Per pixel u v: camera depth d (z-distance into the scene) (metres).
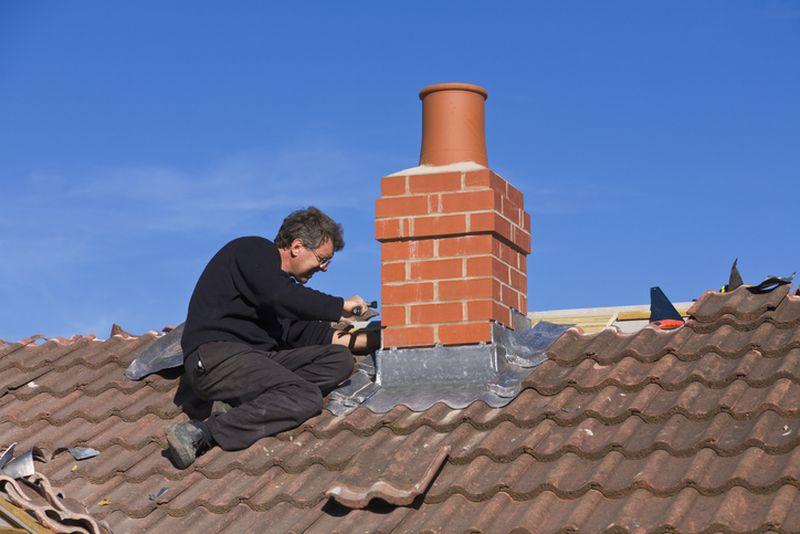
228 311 7.40
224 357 7.28
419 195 7.69
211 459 7.07
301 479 6.66
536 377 7.02
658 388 6.61
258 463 6.91
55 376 8.59
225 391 7.33
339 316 7.41
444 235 7.62
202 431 7.04
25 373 8.70
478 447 6.43
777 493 5.45
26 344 9.17
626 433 6.21
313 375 7.47
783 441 5.78
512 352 7.66
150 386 8.09
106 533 6.32
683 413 6.27
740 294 7.29
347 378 7.56
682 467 5.86
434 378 7.44
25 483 6.43
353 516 6.21
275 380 7.23
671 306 7.94
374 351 7.98
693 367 6.71
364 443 6.89
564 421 6.52
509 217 7.89
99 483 7.10
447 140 7.93
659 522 5.43
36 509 6.05
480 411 6.88
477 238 7.58
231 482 6.82
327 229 7.63
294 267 7.66
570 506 5.82
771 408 6.07
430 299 7.58
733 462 5.78
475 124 8.00
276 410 7.09
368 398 7.36
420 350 7.52
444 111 7.97
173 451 6.96
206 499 6.64
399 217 7.70
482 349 7.40
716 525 5.30
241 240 7.56
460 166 7.80
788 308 7.02
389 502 6.15
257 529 6.32
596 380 6.84
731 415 6.15
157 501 6.71
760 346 6.71
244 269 7.37
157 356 8.23
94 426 7.77
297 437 7.11
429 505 6.18
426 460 6.46
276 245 7.71
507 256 7.88
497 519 5.84
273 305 7.31
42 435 7.79
